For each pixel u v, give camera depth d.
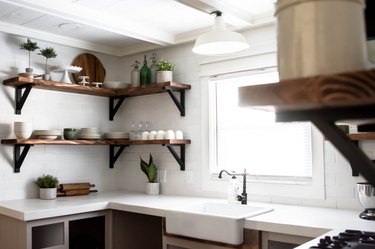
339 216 2.29
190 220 2.39
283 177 2.89
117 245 3.12
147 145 3.74
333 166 2.62
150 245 3.44
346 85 0.49
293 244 2.15
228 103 3.22
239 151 3.14
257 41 2.98
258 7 2.71
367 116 0.55
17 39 3.23
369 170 0.56
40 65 3.38
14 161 3.16
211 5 2.45
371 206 2.19
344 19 0.55
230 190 2.88
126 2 2.67
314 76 0.51
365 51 0.58
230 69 3.14
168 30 3.30
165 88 3.27
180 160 3.39
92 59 3.79
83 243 3.21
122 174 3.96
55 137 3.19
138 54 3.89
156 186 3.53
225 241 2.22
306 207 2.66
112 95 3.82
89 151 3.74
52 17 2.92
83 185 3.49
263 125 3.01
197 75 3.38
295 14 0.58
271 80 2.97
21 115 3.23
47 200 3.12
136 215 3.31
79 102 3.68
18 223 2.64
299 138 2.82
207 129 3.28
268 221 2.14
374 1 0.84
